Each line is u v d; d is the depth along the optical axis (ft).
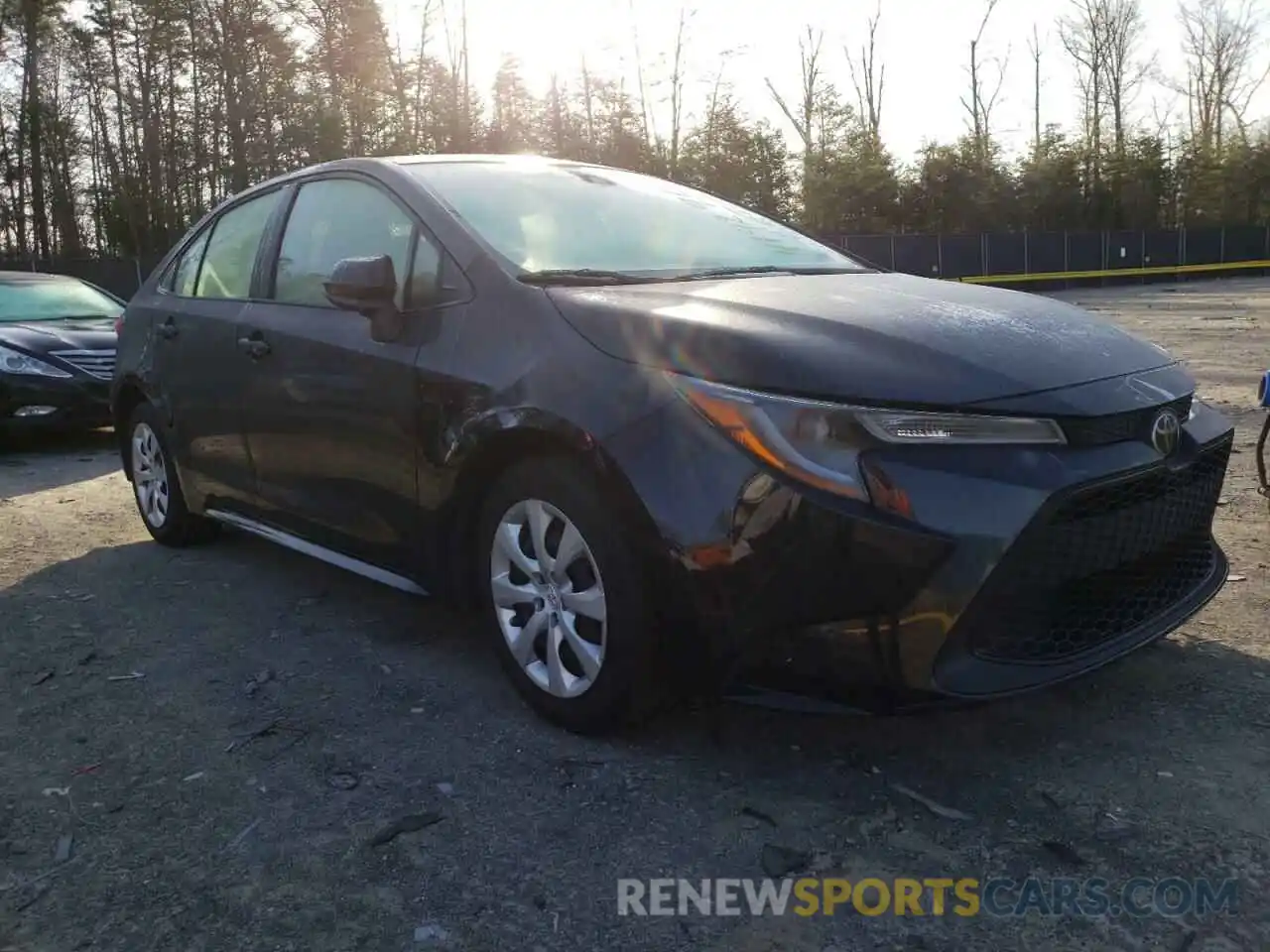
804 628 8.27
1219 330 52.19
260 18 111.65
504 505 10.25
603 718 9.59
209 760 9.86
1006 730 10.00
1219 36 185.88
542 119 124.88
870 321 9.16
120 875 8.11
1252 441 22.25
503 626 10.46
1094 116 178.81
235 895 7.82
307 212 13.61
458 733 10.21
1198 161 171.42
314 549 13.05
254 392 13.43
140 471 17.26
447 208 11.55
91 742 10.28
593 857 8.18
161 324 16.02
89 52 118.42
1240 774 9.07
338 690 11.30
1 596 14.66
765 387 8.43
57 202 121.90
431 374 10.69
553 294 10.18
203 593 14.65
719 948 7.18
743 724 10.19
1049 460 8.34
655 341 9.13
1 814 8.99
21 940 7.38
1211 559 10.64
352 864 8.17
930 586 7.97
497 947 7.22
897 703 8.28
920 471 8.08
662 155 130.31
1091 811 8.62
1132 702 10.47
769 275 11.64
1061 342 9.35
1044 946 7.14
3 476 23.36
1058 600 8.55
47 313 28.71
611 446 8.96
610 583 9.17
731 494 8.36
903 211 150.51
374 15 113.50
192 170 117.80
